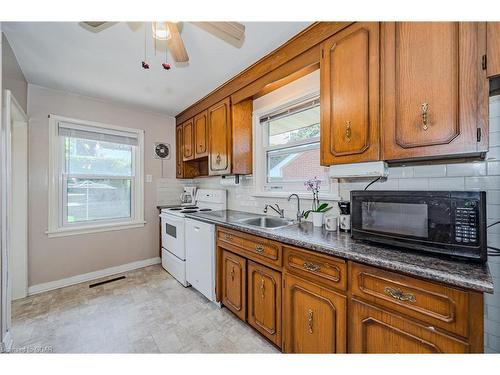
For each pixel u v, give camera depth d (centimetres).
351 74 128
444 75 97
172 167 344
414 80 105
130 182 307
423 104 102
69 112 256
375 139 118
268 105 225
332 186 175
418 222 98
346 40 131
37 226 236
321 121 144
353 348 104
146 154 318
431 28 100
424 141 102
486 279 74
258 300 160
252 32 155
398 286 91
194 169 340
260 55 185
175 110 318
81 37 161
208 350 150
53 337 162
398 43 110
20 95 206
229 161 234
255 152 242
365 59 122
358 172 129
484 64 89
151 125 324
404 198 101
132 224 301
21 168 224
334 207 174
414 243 98
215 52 180
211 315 190
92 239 271
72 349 150
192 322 181
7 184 153
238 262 176
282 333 142
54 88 245
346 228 148
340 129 133
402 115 109
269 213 229
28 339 160
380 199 110
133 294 228
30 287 229
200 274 218
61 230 249
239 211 267
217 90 250
